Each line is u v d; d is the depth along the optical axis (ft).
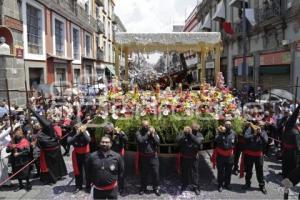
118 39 36.83
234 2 84.69
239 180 27.35
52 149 26.81
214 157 25.90
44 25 58.85
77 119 33.86
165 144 25.90
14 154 25.11
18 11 47.85
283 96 41.14
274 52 64.49
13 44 44.34
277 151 32.99
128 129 26.12
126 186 26.00
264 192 24.22
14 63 43.55
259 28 71.31
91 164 18.34
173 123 25.91
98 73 115.96
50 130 26.91
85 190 25.07
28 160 25.70
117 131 24.91
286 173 26.68
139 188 25.54
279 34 62.80
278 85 60.34
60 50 70.74
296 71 54.70
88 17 98.94
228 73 101.76
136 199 23.26
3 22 42.60
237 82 92.17
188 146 24.25
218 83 34.14
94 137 27.20
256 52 74.95
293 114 26.63
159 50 39.68
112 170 18.16
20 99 44.55
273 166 30.91
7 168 26.12
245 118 28.22
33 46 54.39
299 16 52.44
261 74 72.43
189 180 24.71
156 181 24.22
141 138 24.06
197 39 36.91
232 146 24.81
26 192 24.84
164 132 25.94
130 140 26.37
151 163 24.08
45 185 26.48
